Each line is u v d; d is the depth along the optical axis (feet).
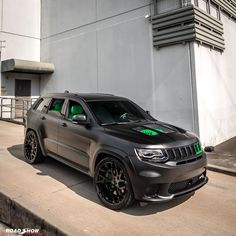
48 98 18.88
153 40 29.07
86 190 14.16
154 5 29.22
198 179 12.78
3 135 30.27
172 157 11.30
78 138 14.40
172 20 27.14
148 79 30.09
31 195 13.05
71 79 41.86
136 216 11.37
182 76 26.78
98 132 13.19
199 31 26.07
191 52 26.02
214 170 19.17
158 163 10.91
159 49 28.91
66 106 16.47
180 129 14.26
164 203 12.87
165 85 28.35
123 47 33.14
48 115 17.78
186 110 26.48
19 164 18.71
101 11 36.52
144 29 30.53
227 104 32.40
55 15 45.93
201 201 13.30
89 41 38.42
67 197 13.12
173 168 10.98
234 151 25.00
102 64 36.22
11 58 45.85
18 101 46.62
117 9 34.12
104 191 12.43
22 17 47.52
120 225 10.54
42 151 18.01
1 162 19.08
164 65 28.43
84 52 39.37
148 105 30.07
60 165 18.70
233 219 11.39
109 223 10.66
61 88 43.98
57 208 11.78
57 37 45.16
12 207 12.05
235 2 36.04
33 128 18.75
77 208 11.90
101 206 12.21
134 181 10.94
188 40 25.98
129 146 11.43
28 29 48.19
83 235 9.62
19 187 14.08
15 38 46.44
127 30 32.65
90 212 11.55
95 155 12.93
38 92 49.37
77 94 16.78
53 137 16.76
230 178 17.48
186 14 25.91
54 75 45.83
